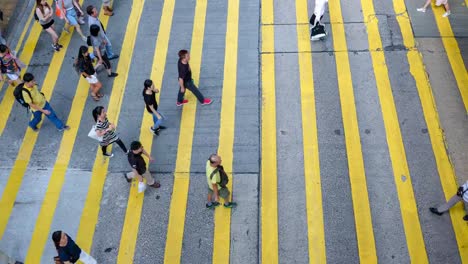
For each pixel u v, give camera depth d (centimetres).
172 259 823
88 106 1055
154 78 1098
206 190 904
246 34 1178
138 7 1266
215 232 849
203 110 1030
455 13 1180
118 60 1141
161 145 977
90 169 948
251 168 931
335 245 825
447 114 991
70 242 686
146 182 889
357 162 928
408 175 903
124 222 872
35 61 1153
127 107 1047
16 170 955
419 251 809
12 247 847
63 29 1221
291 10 1223
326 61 1105
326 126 988
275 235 841
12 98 1080
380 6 1209
